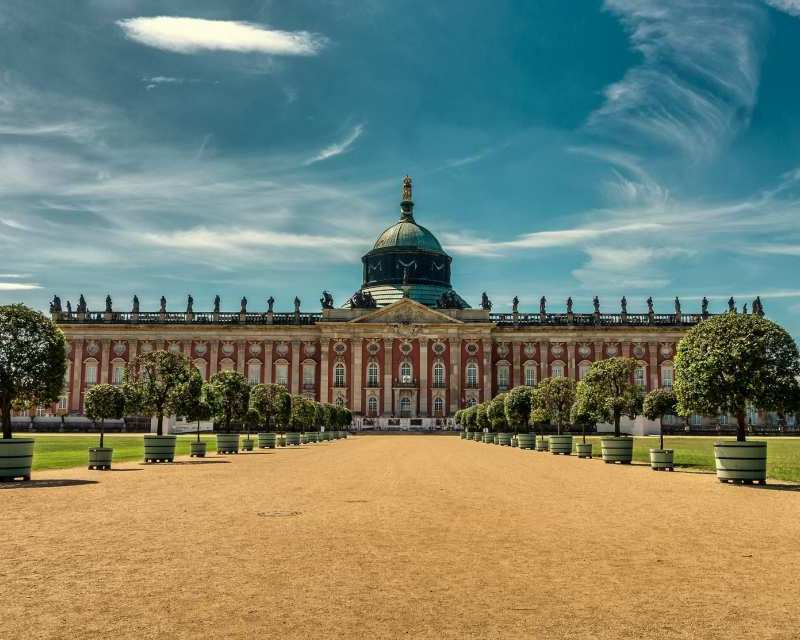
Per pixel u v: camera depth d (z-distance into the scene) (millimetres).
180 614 11008
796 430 116625
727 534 17812
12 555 15008
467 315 132750
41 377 32562
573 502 24047
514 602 11719
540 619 10859
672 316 132500
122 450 57438
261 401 64625
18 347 32312
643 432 116875
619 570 13883
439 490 27594
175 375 46469
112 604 11516
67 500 23891
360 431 125500
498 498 25047
